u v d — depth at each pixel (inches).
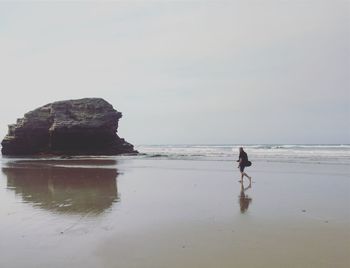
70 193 646.5
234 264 276.7
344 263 274.8
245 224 401.7
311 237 347.9
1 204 539.8
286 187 692.1
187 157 1798.7
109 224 406.9
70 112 2304.4
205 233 366.0
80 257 296.5
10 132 2413.9
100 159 1779.0
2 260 291.3
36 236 357.7
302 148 2807.6
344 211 466.0
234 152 2272.4
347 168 1059.9
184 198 576.7
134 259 291.1
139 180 831.1
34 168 1235.2
